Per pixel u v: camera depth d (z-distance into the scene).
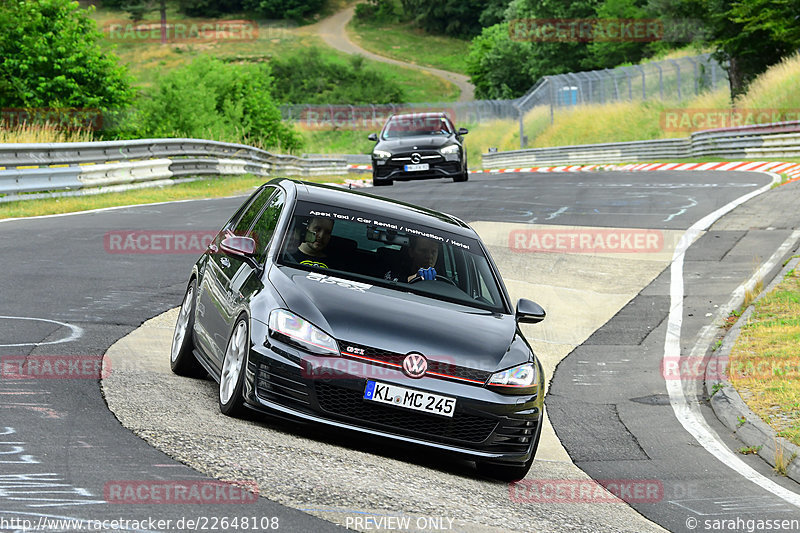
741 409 32.53
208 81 179.62
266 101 190.00
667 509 23.41
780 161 122.06
